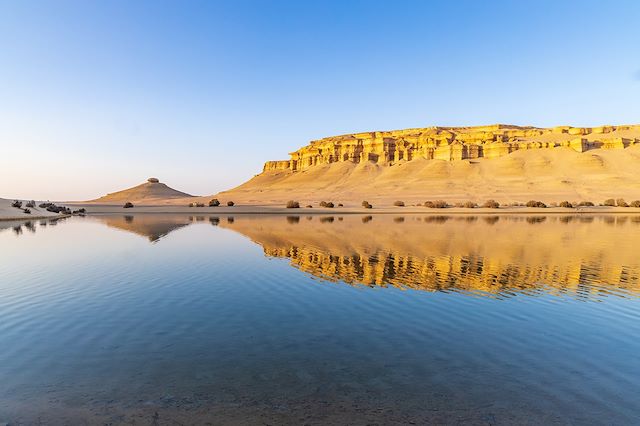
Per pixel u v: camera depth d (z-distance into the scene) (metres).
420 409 5.96
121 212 87.38
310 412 5.85
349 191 163.00
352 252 23.09
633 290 13.94
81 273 16.84
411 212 80.88
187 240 29.67
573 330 9.80
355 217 65.62
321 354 8.15
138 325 9.97
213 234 34.72
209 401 6.18
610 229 40.62
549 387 6.77
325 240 29.56
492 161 164.38
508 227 43.12
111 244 27.16
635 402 6.29
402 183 160.38
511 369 7.50
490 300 12.51
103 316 10.73
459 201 118.81
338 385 6.75
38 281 15.23
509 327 10.00
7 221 53.41
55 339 8.98
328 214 76.12
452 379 7.03
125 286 14.32
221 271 17.28
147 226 45.41
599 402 6.28
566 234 34.91
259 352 8.23
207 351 8.27
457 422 5.61
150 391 6.52
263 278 15.77
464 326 10.03
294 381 6.91
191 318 10.60
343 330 9.66
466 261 19.97
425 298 12.79
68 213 79.00
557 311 11.42
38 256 21.59
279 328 9.80
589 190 122.75
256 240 29.64
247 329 9.70
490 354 8.22
